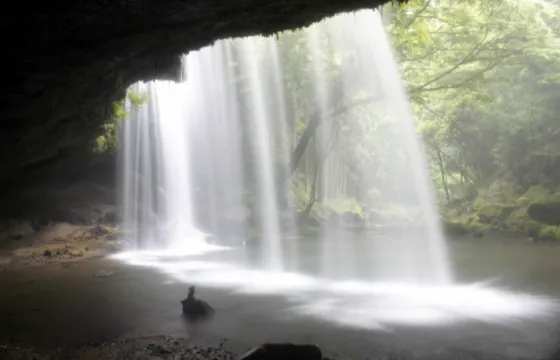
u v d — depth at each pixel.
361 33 26.77
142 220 25.20
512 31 26.55
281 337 9.01
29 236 20.73
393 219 32.44
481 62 28.06
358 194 37.47
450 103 31.95
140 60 11.82
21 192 19.53
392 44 26.55
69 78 10.88
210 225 28.08
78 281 14.49
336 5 8.95
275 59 29.30
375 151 36.84
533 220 25.08
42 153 14.80
